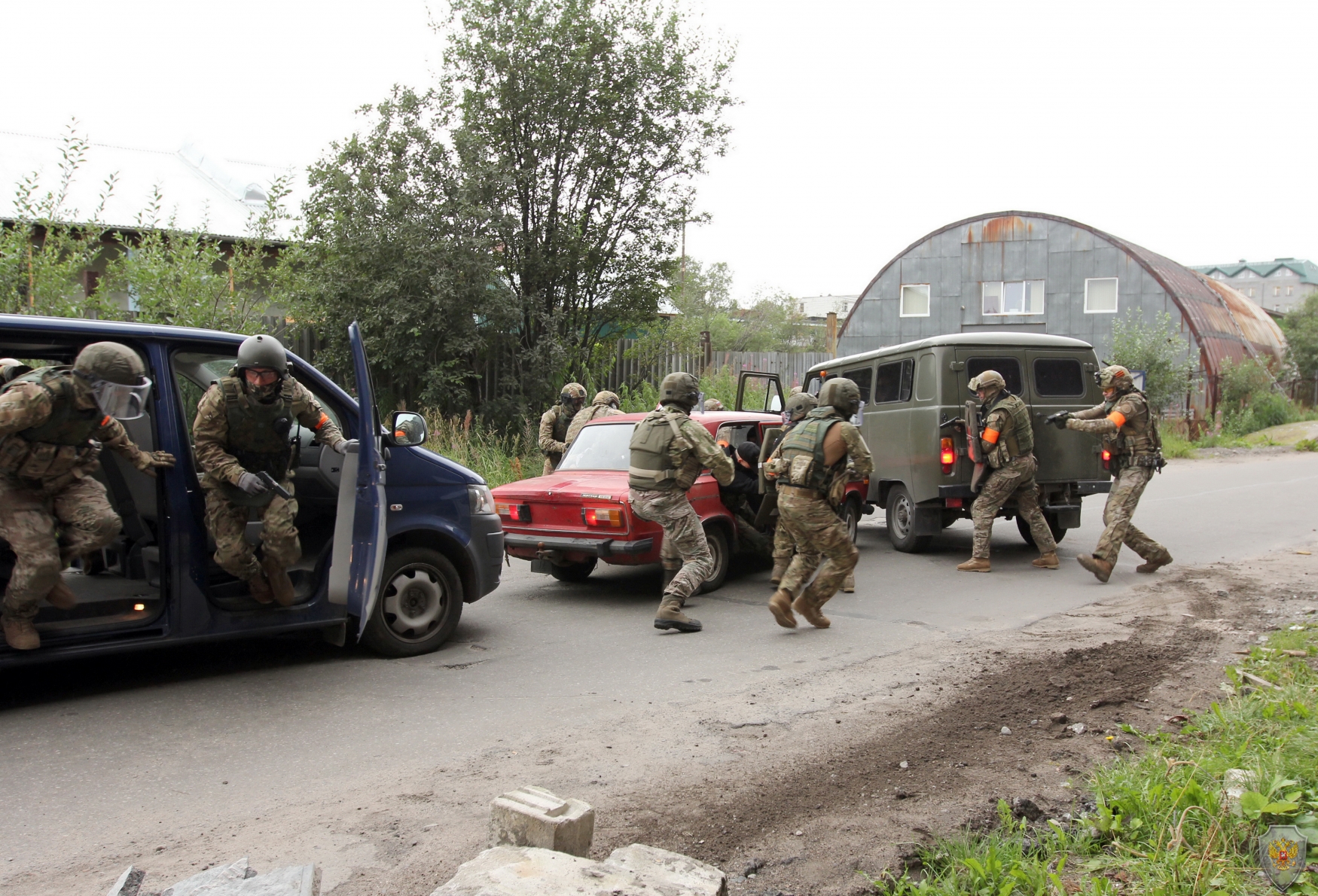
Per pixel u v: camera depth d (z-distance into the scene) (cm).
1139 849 316
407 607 602
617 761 418
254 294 1322
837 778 392
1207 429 2759
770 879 309
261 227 1292
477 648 623
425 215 1367
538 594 809
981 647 611
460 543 621
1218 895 272
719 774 400
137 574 548
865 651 609
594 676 556
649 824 351
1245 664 533
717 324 5181
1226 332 3203
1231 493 1480
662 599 725
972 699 495
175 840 344
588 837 302
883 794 374
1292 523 1161
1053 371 989
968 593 797
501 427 1460
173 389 517
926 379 980
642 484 673
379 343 1348
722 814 359
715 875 270
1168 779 359
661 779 396
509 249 1496
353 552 524
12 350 491
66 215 1173
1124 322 2978
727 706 495
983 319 3231
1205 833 315
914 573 894
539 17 1454
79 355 470
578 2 1473
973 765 402
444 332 1385
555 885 255
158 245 1179
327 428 532
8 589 455
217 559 511
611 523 724
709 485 804
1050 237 3117
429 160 1395
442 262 1352
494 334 1468
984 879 296
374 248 1330
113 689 527
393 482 596
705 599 786
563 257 1502
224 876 285
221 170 2317
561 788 388
